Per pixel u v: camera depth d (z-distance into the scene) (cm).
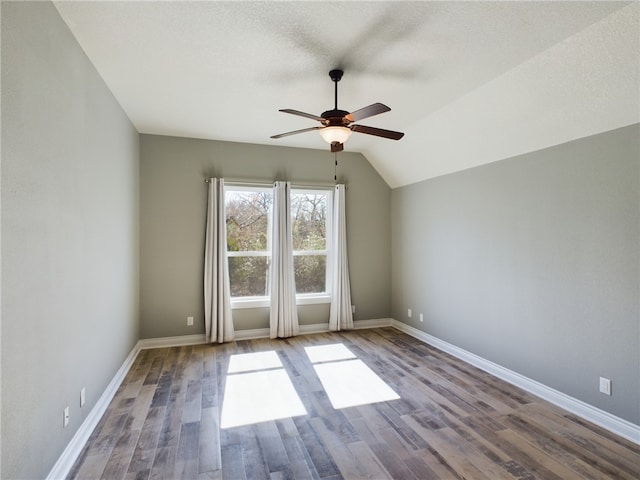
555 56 239
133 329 396
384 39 230
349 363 382
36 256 170
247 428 250
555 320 290
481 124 334
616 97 232
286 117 380
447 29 218
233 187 476
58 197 196
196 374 351
